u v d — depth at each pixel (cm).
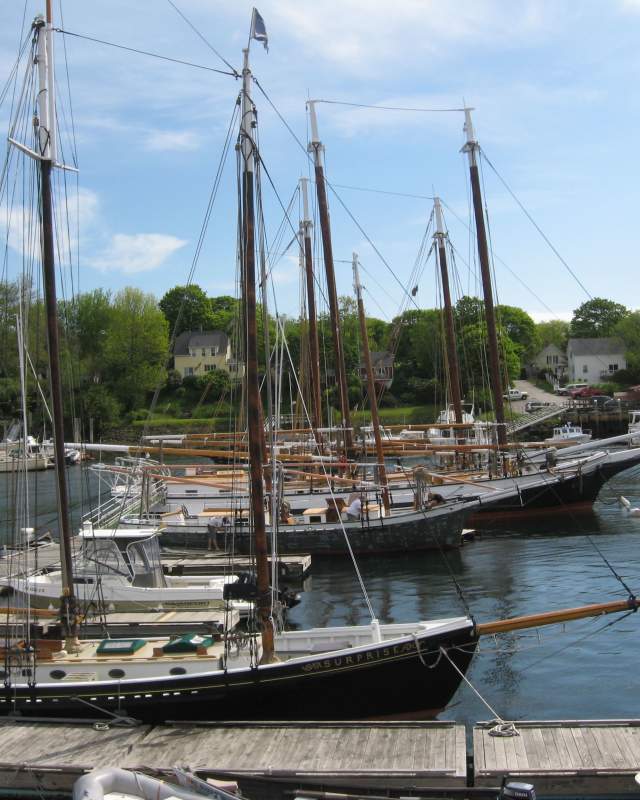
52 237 2089
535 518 4944
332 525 4097
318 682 1956
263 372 7081
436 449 5019
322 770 1588
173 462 9919
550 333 17312
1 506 5978
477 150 5231
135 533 2920
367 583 3550
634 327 14438
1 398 5319
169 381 13538
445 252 5978
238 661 2044
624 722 1758
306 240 5700
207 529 4212
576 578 3462
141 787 1525
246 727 1814
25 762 1664
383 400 12462
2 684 1970
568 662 2448
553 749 1652
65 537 2131
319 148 5056
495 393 5181
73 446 4378
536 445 5278
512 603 3120
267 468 4012
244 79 2069
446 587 3416
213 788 1511
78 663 2050
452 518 4106
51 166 2088
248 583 2091
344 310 12481
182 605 2814
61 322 5722
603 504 5450
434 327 12575
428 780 1563
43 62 2061
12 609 2484
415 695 2009
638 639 2630
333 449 5338
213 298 17625
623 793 1541
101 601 2572
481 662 2478
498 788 1500
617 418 10881
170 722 1856
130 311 13025
